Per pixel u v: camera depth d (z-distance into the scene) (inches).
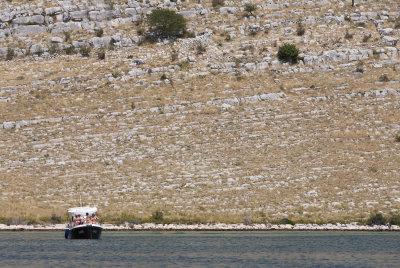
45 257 6796.3
